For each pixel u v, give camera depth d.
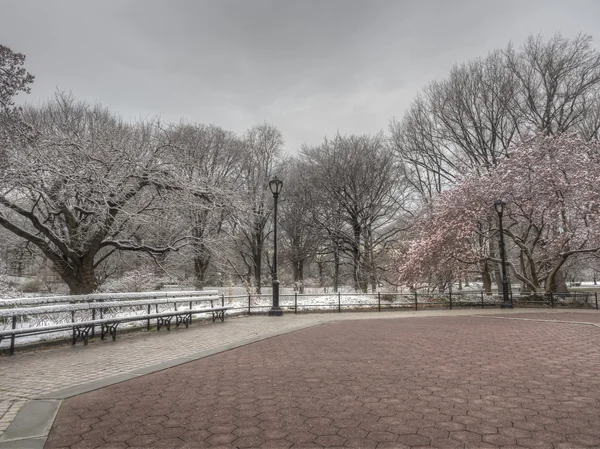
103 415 4.43
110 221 14.44
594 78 25.27
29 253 17.62
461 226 22.62
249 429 4.00
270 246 36.34
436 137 30.44
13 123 11.84
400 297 23.45
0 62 11.75
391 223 34.69
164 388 5.50
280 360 7.36
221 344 9.23
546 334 10.57
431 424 4.09
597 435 3.75
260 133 33.34
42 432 3.96
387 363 7.03
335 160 31.62
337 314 17.86
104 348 8.72
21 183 12.34
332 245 32.84
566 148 21.95
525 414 4.34
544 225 23.22
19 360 7.43
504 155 25.77
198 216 17.91
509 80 26.48
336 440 3.71
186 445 3.63
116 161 14.40
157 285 20.69
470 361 7.14
